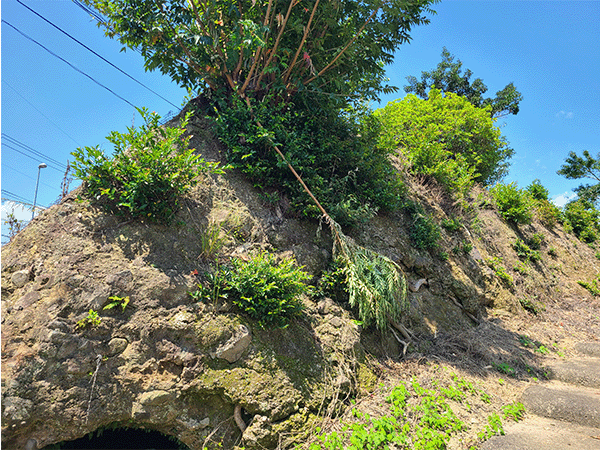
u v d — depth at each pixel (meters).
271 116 5.40
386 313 5.18
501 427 3.93
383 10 5.14
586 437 3.75
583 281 10.83
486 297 7.62
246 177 5.44
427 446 3.39
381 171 6.71
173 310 3.69
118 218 4.11
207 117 5.38
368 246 6.07
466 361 5.45
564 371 5.46
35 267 3.49
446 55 19.45
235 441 3.38
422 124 10.03
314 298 4.88
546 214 12.88
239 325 3.79
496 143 11.98
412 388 4.39
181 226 4.38
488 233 9.66
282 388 3.65
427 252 7.05
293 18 5.41
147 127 4.26
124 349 3.39
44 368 3.02
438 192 8.70
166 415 3.29
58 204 4.00
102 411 3.12
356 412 3.79
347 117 6.94
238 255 4.52
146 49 5.47
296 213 5.48
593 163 19.00
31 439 2.88
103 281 3.56
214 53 5.33
